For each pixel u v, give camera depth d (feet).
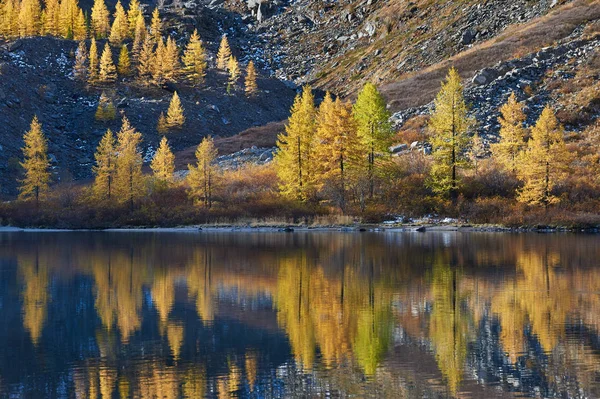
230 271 93.86
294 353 50.52
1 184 291.38
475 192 181.88
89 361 48.98
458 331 56.65
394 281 82.53
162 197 220.23
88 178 309.22
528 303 67.82
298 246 127.65
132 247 131.85
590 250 112.57
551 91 239.91
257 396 40.96
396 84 319.27
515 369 45.96
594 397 40.16
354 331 57.16
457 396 40.57
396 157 207.51
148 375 45.44
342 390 41.81
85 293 77.56
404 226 167.12
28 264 105.19
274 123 353.72
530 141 168.14
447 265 96.17
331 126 183.62
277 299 72.13
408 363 47.62
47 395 41.50
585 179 175.83
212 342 54.13
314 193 196.85
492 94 246.27
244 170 239.71
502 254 108.37
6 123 341.00
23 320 62.90
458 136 176.24
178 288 80.07
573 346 51.52
